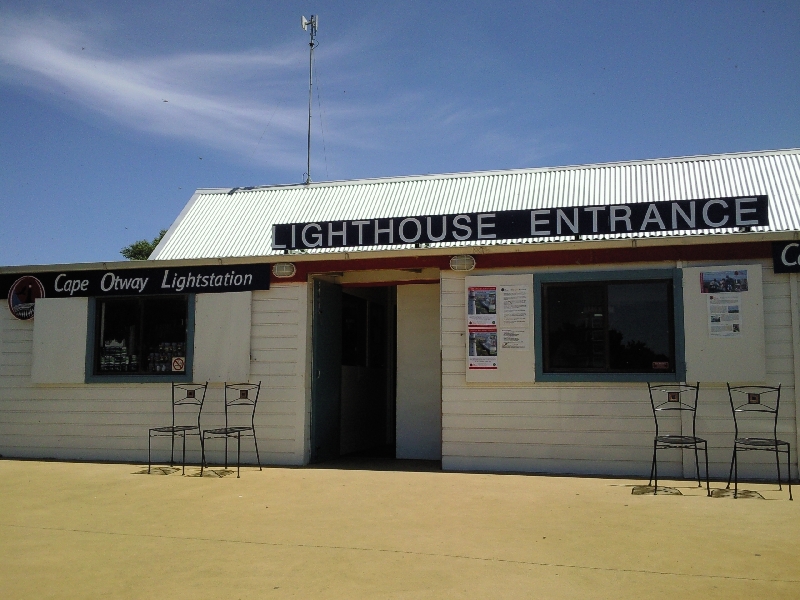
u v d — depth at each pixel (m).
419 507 7.69
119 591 5.03
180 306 11.70
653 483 9.13
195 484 9.28
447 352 10.53
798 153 13.48
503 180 14.77
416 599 4.81
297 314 11.24
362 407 13.67
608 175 14.23
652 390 9.83
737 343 9.55
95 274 11.98
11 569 5.57
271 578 5.27
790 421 9.39
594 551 5.90
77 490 8.89
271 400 11.22
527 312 10.29
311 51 19.77
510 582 5.14
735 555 5.75
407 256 10.75
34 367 12.00
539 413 10.16
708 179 13.47
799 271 9.46
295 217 15.09
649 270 9.94
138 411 11.67
